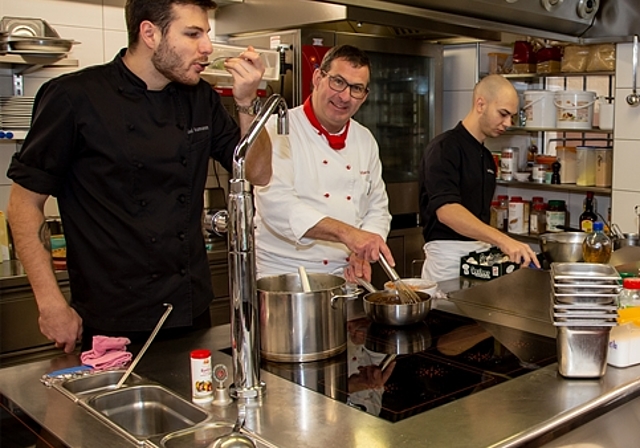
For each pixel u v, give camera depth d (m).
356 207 2.37
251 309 1.30
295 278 1.72
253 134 1.27
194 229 1.89
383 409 1.25
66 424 1.22
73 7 3.16
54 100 1.70
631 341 1.47
